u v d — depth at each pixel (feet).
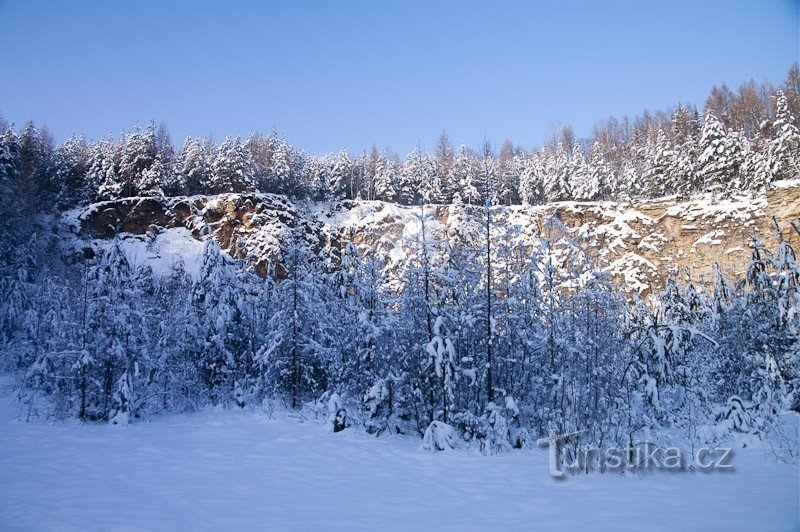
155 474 36.09
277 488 32.45
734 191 151.64
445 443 45.96
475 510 27.43
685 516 25.50
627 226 156.87
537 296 57.52
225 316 77.87
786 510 26.35
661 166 178.09
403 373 56.18
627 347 53.01
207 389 76.23
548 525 24.47
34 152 170.19
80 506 27.86
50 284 84.53
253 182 182.29
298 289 73.92
